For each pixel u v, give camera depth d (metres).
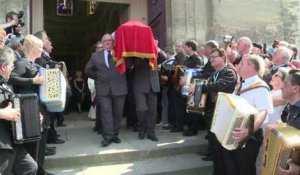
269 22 10.18
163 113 7.50
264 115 4.02
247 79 4.31
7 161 3.48
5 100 3.50
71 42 20.42
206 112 5.09
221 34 9.74
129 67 6.30
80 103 11.09
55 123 7.79
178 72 6.50
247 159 4.21
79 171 5.39
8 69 3.54
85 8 19.48
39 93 4.48
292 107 3.46
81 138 6.61
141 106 6.34
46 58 5.48
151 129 6.47
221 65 5.13
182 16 9.54
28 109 3.59
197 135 6.84
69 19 19.61
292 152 2.89
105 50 6.27
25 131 3.54
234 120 3.85
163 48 9.63
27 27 8.41
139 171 5.38
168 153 5.98
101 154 5.64
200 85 5.12
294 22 10.44
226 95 4.11
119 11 12.53
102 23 17.41
